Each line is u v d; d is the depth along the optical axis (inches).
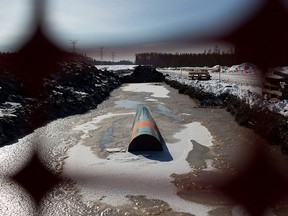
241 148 527.8
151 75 2171.5
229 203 313.4
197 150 543.5
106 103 1162.6
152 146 538.9
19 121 630.5
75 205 331.6
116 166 452.8
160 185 386.9
